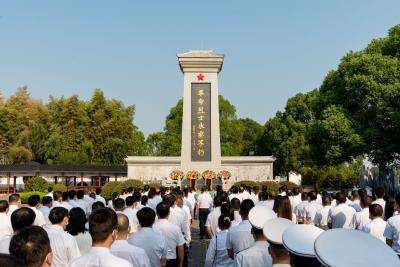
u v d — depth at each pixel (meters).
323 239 2.59
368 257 2.44
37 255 3.52
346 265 2.40
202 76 35.34
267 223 4.29
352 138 35.62
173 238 8.01
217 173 33.59
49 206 10.22
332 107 37.72
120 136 59.91
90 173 45.81
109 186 32.28
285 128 53.62
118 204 9.24
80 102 61.22
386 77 35.41
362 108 37.97
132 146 60.31
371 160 38.53
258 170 42.38
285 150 52.47
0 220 8.25
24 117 59.41
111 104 61.09
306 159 52.62
